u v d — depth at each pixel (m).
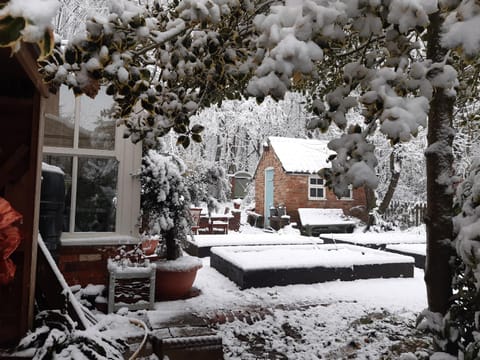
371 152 1.99
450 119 2.57
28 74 2.15
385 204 14.82
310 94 4.09
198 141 2.86
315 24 1.61
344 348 3.78
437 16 2.23
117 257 4.46
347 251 7.74
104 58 1.88
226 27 2.36
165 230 5.03
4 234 1.24
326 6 1.69
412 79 1.93
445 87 1.91
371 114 2.09
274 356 3.60
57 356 2.06
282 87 1.62
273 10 1.75
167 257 5.25
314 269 6.38
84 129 4.63
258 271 5.98
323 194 15.62
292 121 22.52
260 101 1.69
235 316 4.61
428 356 2.60
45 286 2.88
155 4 2.96
